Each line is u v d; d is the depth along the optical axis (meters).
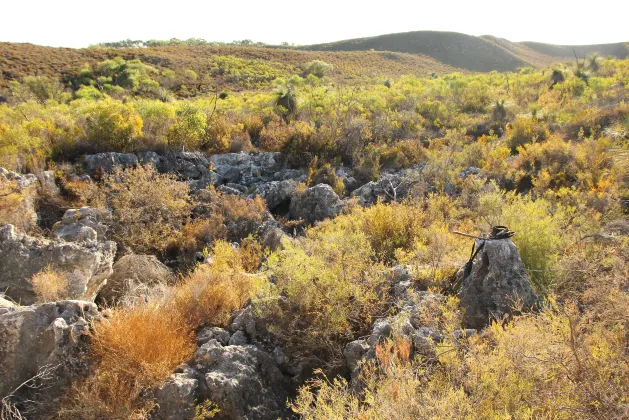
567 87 22.89
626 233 6.77
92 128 14.43
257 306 4.35
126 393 3.30
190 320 4.55
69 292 5.70
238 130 17.67
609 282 3.63
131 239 9.80
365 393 3.07
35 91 34.94
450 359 2.96
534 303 3.88
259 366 3.80
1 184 9.07
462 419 2.34
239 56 65.62
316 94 27.02
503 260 4.04
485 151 14.45
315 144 16.53
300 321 4.23
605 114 15.58
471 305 4.01
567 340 2.71
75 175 12.28
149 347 3.61
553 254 4.83
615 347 2.75
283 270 4.64
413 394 2.54
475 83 28.06
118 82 43.00
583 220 6.84
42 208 10.41
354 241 5.65
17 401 3.44
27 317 3.70
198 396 3.42
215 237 10.66
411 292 4.30
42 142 13.52
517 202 7.20
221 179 14.90
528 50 112.62
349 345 3.81
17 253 5.79
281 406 3.60
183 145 15.21
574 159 11.76
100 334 3.71
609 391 2.37
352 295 4.42
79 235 7.83
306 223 12.39
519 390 2.49
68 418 3.23
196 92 43.16
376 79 45.53
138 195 10.84
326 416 2.72
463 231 6.93
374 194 13.32
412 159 15.67
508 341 2.91
